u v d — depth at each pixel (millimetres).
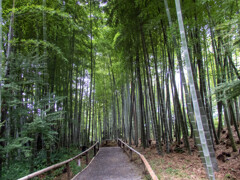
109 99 16125
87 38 8367
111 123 19734
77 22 7164
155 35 6785
